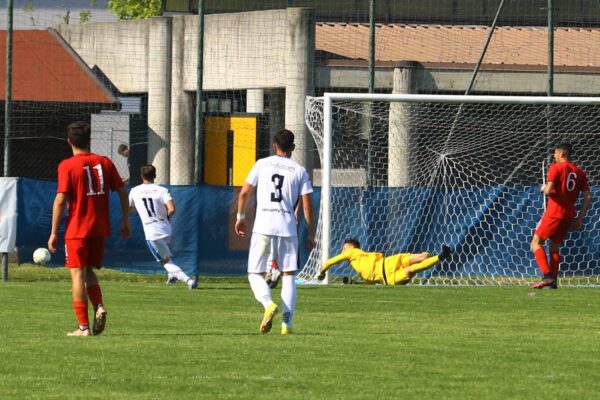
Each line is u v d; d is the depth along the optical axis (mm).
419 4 113375
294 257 45031
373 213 81188
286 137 45531
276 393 31141
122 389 31672
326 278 77125
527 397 30875
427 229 81750
